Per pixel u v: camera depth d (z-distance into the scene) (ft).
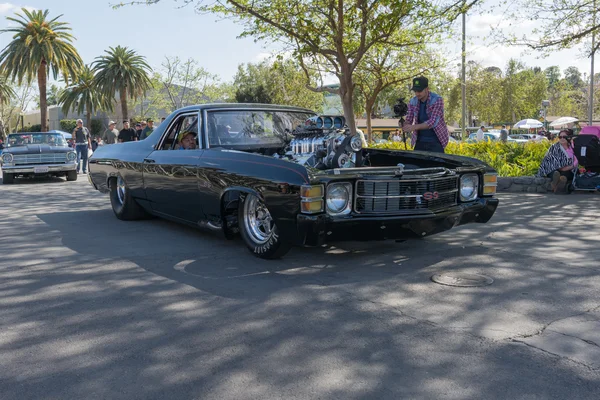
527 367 9.30
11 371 9.46
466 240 19.12
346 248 17.92
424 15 38.73
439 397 8.37
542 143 44.83
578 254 17.03
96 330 11.23
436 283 14.02
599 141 32.81
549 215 24.73
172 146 21.27
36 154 46.70
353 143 16.78
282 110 21.04
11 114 211.61
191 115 20.15
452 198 16.76
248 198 16.61
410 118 22.03
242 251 17.79
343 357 9.80
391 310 12.10
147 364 9.65
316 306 12.42
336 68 47.06
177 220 20.54
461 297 12.90
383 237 15.35
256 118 20.10
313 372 9.25
